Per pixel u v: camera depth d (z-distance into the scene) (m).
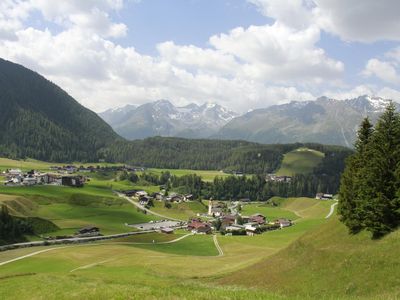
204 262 90.81
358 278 46.72
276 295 32.09
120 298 30.64
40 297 39.41
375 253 50.03
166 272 75.38
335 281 48.94
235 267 78.25
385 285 42.84
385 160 56.09
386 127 58.53
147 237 162.88
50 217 191.25
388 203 54.62
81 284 46.41
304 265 58.66
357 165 66.12
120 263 90.94
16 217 158.38
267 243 139.25
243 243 141.25
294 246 70.25
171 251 128.12
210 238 161.88
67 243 145.00
